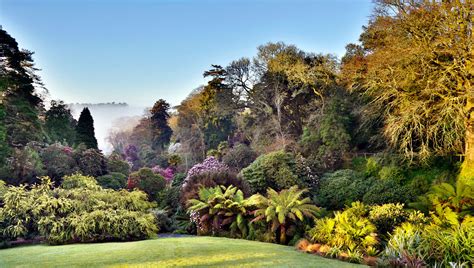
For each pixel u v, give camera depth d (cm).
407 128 1131
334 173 1355
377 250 612
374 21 1327
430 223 685
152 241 774
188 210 1095
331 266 489
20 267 484
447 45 989
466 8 950
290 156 1344
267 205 909
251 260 521
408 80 1073
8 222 812
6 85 2080
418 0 1102
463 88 975
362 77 1408
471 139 1002
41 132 2289
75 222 816
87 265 487
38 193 917
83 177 1176
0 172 1323
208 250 613
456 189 826
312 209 888
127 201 1019
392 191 1029
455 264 435
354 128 1611
